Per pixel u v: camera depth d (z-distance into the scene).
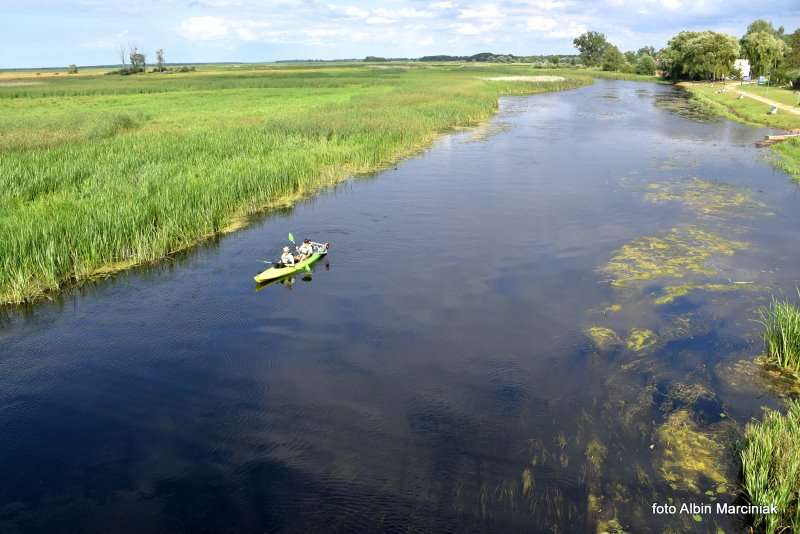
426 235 21.25
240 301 16.09
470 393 11.48
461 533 8.08
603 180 29.50
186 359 13.14
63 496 9.11
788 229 20.98
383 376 12.19
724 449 9.62
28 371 12.80
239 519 8.53
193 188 23.89
